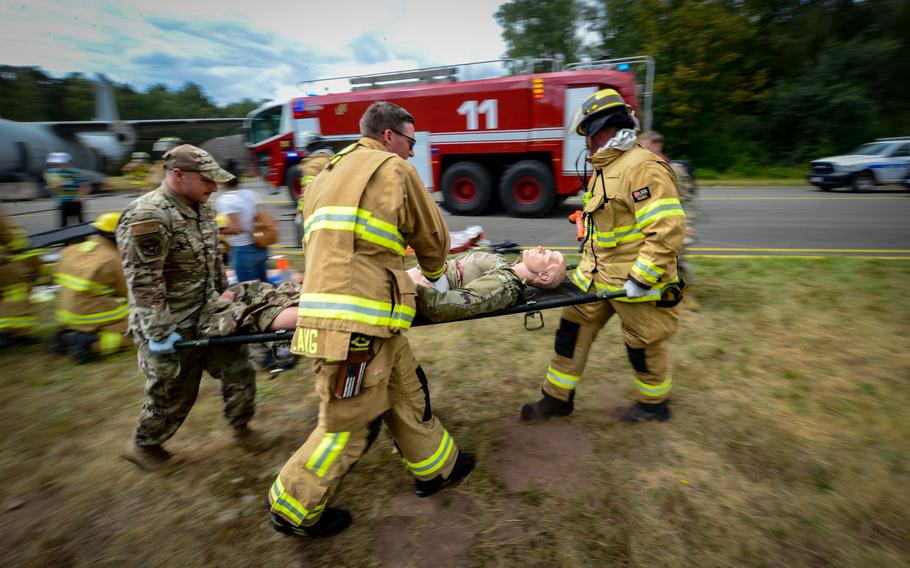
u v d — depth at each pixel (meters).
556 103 10.15
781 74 26.62
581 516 2.49
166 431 2.92
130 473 2.98
